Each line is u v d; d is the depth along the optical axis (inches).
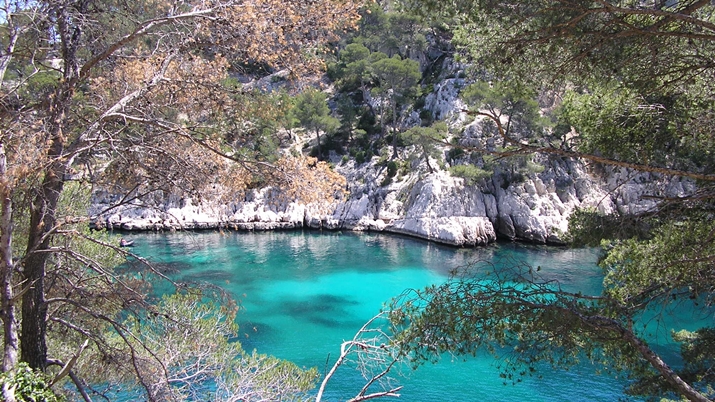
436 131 2177.7
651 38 284.2
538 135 2016.5
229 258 1790.1
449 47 3016.7
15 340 285.9
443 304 305.1
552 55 307.6
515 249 1857.8
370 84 3053.6
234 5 304.7
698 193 307.7
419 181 2249.0
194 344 383.9
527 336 296.4
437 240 2004.2
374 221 2317.9
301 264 1699.1
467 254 1801.2
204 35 329.4
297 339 1018.1
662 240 344.8
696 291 325.1
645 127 364.5
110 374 397.7
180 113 374.6
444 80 2733.8
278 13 323.0
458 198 2066.9
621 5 283.4
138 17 364.5
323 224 2383.1
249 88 364.8
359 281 1477.6
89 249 448.5
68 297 346.0
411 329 303.0
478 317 288.7
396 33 2992.1
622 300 347.9
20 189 290.2
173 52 345.1
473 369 837.8
